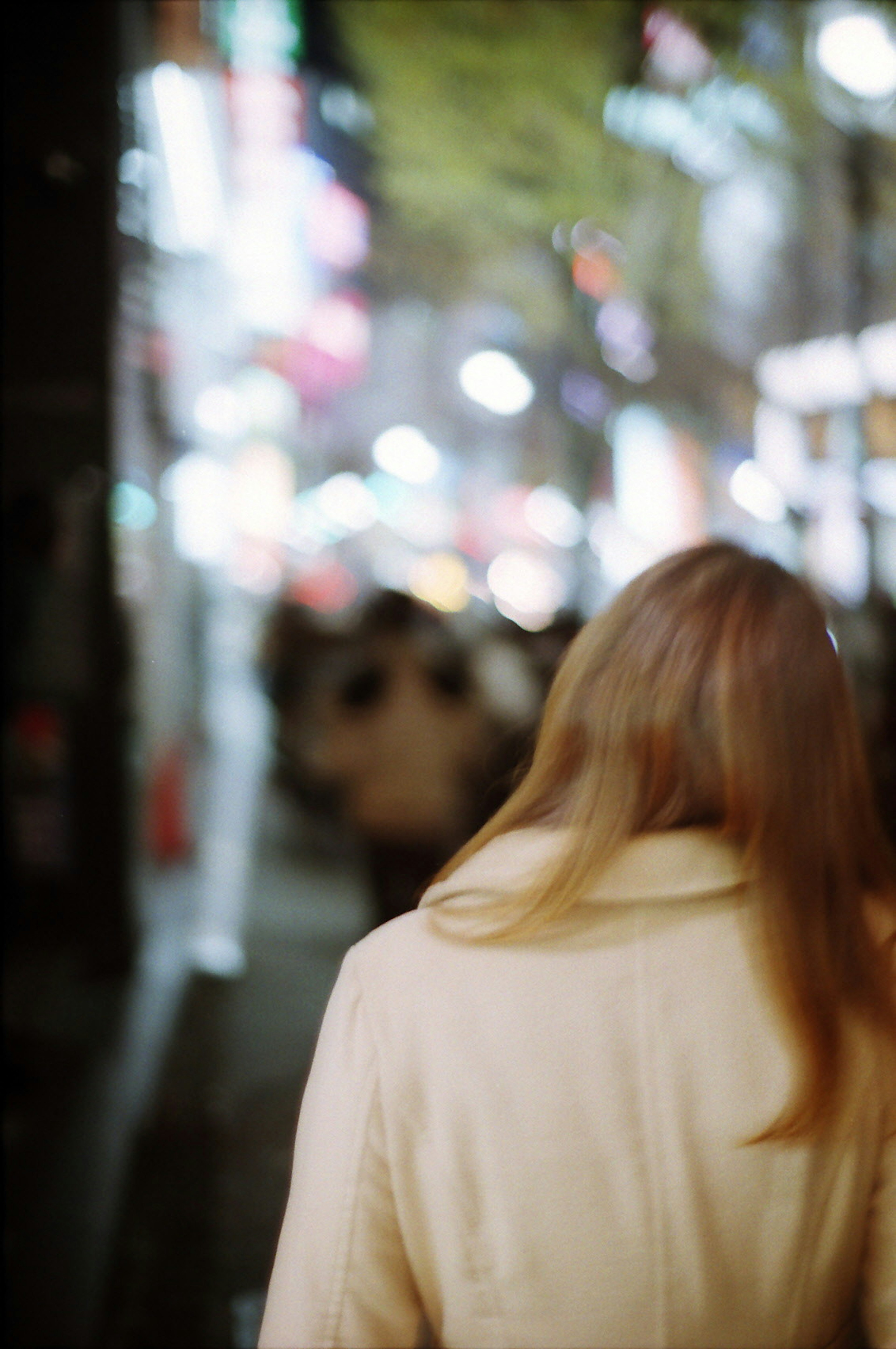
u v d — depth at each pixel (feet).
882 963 3.76
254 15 39.19
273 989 20.01
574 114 41.70
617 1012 3.59
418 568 59.31
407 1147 3.60
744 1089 3.58
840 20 26.66
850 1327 3.93
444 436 68.28
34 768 18.65
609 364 47.19
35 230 18.08
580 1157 3.53
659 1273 3.50
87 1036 16.69
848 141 28.58
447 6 42.11
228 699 56.75
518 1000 3.59
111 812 19.20
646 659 3.84
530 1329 3.50
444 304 59.67
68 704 18.70
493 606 24.63
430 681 17.07
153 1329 10.63
